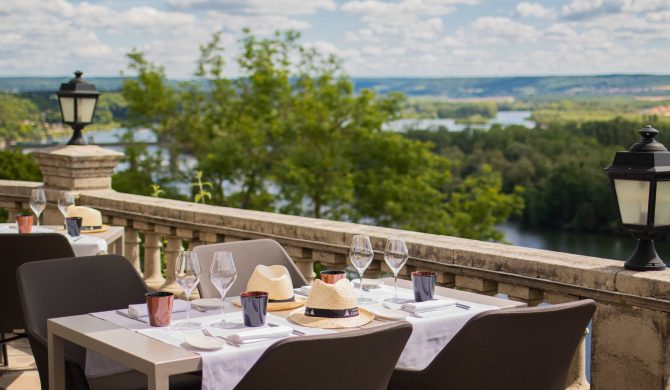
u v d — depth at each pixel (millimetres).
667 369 3867
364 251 3771
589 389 4453
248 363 2908
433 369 3098
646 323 3908
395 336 2771
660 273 3945
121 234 6031
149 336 3074
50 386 3340
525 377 3090
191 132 29641
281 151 28531
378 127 29734
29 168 18625
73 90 7789
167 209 6688
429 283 3693
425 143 30422
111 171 7801
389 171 29734
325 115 29156
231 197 28547
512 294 4484
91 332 3131
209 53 29703
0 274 4570
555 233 29406
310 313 3371
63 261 3842
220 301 3639
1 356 5461
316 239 5547
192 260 3252
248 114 29453
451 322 3496
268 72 29234
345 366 2697
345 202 28797
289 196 28203
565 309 3043
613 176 3969
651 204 3855
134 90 29188
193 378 3641
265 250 4527
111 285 3945
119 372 3730
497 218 29703
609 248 28094
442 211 30203
